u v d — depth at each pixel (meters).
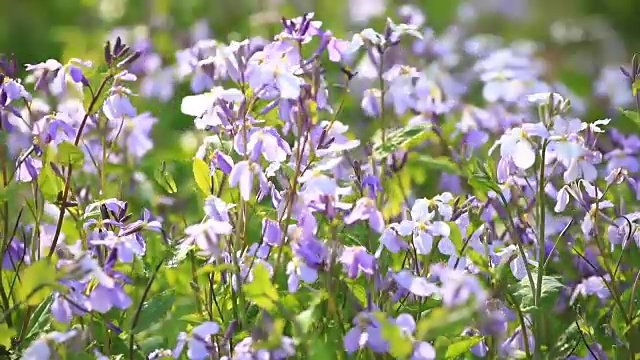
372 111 1.42
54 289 1.15
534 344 1.25
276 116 1.31
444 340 1.18
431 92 1.48
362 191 1.27
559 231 1.39
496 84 1.64
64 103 1.34
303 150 1.21
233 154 1.31
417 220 1.26
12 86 1.27
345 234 1.25
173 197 1.41
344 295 1.22
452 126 1.49
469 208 1.29
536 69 2.00
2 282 1.26
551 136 1.23
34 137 1.28
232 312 1.23
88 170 1.40
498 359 1.23
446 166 1.31
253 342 1.14
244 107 1.23
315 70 1.22
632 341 1.25
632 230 1.31
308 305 1.21
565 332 1.27
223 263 1.23
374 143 1.33
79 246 1.25
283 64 1.23
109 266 1.16
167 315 1.22
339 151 1.27
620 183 1.39
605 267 1.27
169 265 1.25
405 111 1.48
